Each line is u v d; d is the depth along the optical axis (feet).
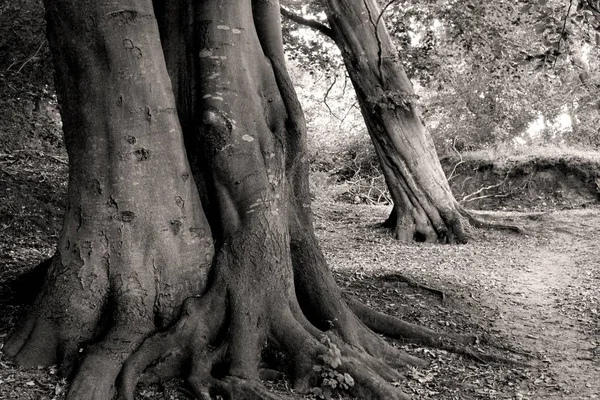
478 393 20.70
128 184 19.07
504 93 71.92
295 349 19.53
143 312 19.10
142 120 19.21
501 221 52.60
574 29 31.68
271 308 20.08
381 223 54.13
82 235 19.15
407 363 21.97
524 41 50.83
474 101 77.25
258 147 21.26
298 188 22.65
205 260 20.26
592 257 42.32
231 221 20.62
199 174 21.15
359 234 51.65
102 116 19.03
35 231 38.01
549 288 34.88
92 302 18.97
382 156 51.19
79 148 19.33
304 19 50.37
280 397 17.81
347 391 19.08
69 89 19.38
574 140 83.10
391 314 27.68
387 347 22.12
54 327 18.85
